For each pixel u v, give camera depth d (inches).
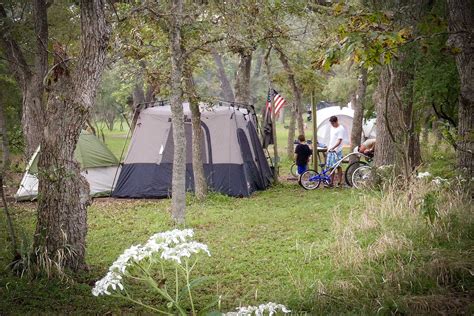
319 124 1116.5
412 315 191.0
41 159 255.8
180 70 381.1
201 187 488.4
